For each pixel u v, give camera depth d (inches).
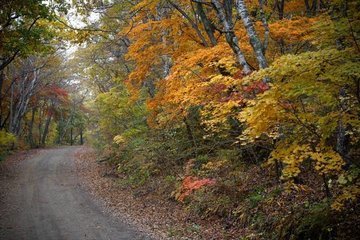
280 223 302.8
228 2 439.2
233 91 351.9
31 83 1315.2
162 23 508.4
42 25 689.6
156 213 477.1
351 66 186.9
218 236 355.3
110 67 1080.8
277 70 205.8
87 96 2316.7
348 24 203.0
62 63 1346.0
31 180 763.4
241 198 399.2
